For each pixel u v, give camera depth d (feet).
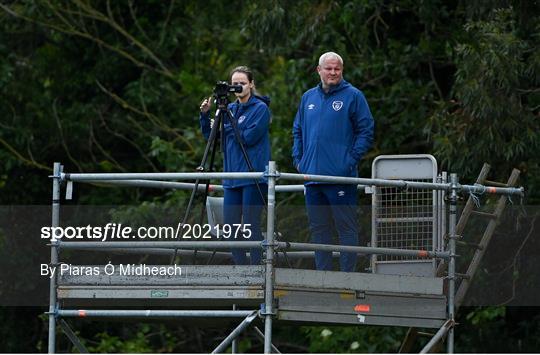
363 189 146.72
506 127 183.01
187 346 257.34
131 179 128.67
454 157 187.32
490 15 188.75
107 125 266.16
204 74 262.88
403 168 142.41
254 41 212.64
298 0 207.21
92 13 261.44
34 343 258.98
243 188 133.80
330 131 134.31
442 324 133.49
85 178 130.31
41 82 264.93
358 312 129.39
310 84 215.92
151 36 265.95
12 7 258.78
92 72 266.36
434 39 215.31
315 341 232.32
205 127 139.23
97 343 259.80
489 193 137.49
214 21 263.29
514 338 220.02
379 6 213.46
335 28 217.56
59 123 261.44
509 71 181.37
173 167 241.55
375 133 216.54
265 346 124.57
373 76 219.00
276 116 225.97
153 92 261.85
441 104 201.16
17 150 259.39
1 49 258.78
